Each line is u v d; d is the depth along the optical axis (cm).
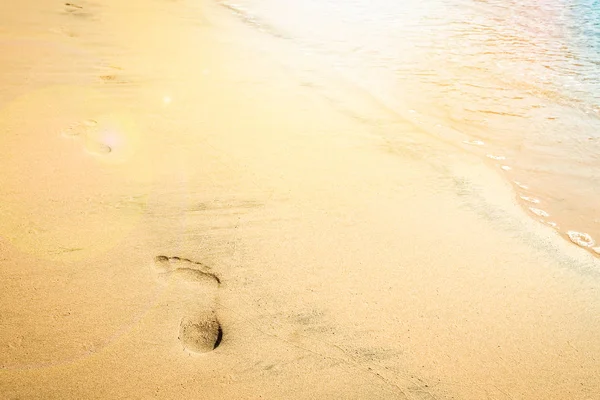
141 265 180
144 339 150
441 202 247
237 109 337
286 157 275
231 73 416
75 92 331
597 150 321
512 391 145
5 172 224
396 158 292
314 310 169
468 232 223
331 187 249
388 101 394
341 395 139
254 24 643
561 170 293
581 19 736
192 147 273
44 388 131
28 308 156
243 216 217
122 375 138
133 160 251
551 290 188
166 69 406
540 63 511
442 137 332
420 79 455
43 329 149
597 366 155
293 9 767
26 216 197
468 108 389
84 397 131
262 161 267
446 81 452
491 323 169
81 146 257
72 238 188
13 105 296
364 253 201
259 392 138
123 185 228
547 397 144
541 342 163
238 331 158
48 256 178
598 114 381
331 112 353
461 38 612
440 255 204
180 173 246
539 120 369
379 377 146
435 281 188
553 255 211
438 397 141
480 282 189
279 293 175
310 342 156
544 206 253
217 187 237
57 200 209
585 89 434
